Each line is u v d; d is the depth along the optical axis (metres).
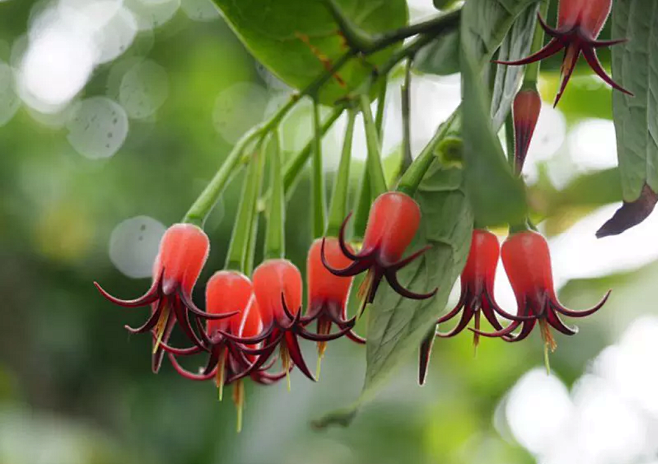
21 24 2.26
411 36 0.75
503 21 0.66
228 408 1.62
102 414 1.86
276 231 0.72
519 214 0.61
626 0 0.70
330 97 0.77
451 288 0.67
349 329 0.68
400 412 1.58
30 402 1.84
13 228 1.95
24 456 1.58
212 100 2.12
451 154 0.69
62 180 1.99
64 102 2.11
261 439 1.36
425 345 0.69
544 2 0.69
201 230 0.71
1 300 1.90
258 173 0.74
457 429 1.71
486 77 0.69
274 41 0.76
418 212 0.68
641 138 0.69
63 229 1.96
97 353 1.91
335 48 0.76
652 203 0.68
